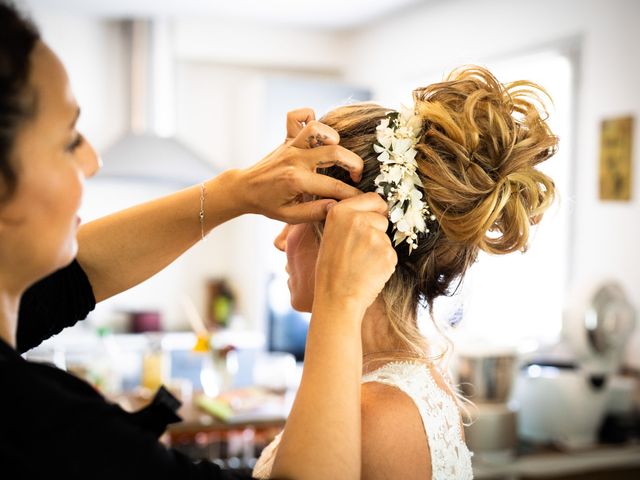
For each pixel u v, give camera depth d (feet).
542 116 4.11
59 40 17.92
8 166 2.36
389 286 3.93
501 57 14.70
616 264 12.32
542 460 9.78
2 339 2.50
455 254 3.98
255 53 19.13
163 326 19.39
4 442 2.30
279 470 2.82
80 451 2.35
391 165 3.71
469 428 9.50
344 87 18.52
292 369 12.85
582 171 12.99
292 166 3.45
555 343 13.43
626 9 12.07
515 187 3.77
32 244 2.51
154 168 17.80
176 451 2.65
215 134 19.88
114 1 16.57
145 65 18.33
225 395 10.48
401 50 17.74
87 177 2.72
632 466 10.37
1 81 2.33
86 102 18.30
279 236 4.30
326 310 3.08
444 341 4.55
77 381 2.62
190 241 3.95
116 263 3.96
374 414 3.39
